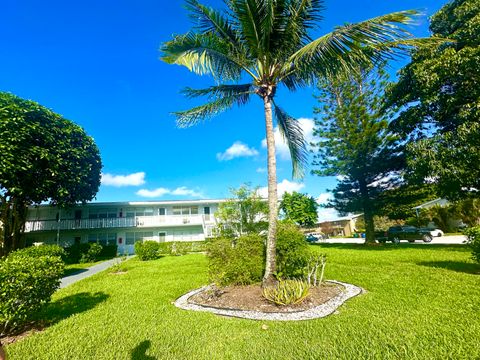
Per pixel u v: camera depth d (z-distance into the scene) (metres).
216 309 5.29
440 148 11.63
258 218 21.12
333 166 20.08
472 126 10.43
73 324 4.63
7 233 16.66
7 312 4.02
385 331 3.56
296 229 7.67
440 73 11.62
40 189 15.53
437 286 5.88
